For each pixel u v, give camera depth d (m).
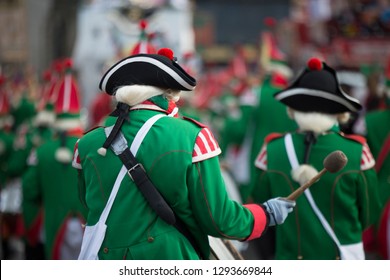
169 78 8.84
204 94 40.94
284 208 9.10
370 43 39.25
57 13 44.00
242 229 8.77
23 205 16.64
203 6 102.00
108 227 8.74
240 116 23.42
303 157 11.65
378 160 16.23
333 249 11.61
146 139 8.66
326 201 11.55
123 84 8.95
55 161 15.84
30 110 28.09
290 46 48.25
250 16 101.81
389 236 16.17
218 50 94.19
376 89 20.78
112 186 8.75
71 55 44.06
